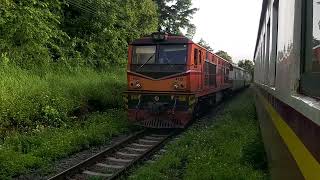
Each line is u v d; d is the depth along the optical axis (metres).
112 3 23.48
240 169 8.16
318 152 2.38
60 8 19.89
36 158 9.02
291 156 3.53
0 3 15.30
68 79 16.98
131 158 9.98
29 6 16.89
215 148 10.26
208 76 17.59
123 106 17.61
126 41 27.28
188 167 8.56
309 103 2.68
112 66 24.62
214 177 7.71
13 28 15.82
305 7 3.35
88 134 11.48
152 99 14.21
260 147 9.27
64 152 9.94
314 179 2.47
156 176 7.93
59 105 13.61
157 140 12.40
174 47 14.27
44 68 17.20
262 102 10.42
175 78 14.02
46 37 17.25
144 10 30.23
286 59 4.11
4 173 8.00
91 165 9.12
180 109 13.95
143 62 14.41
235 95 34.44
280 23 5.03
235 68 33.16
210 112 19.78
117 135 12.73
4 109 11.46
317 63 3.00
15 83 13.32
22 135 10.78
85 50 22.00
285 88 4.13
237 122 14.66
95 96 16.53
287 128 3.95
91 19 22.39
